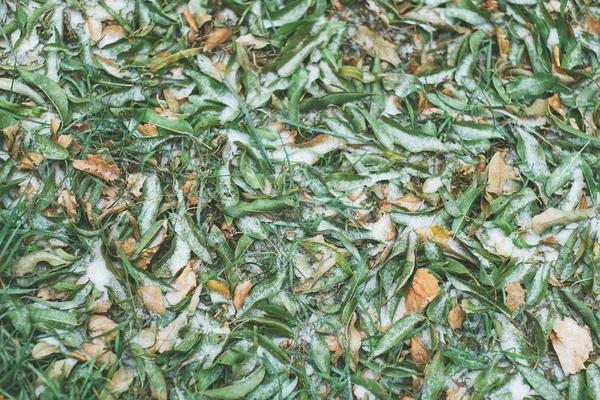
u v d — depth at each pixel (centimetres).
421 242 113
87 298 108
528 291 113
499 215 115
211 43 121
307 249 112
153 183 113
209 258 111
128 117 116
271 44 122
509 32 126
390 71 123
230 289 110
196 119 117
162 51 120
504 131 121
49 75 117
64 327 106
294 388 108
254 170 116
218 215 114
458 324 111
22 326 105
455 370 110
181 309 109
